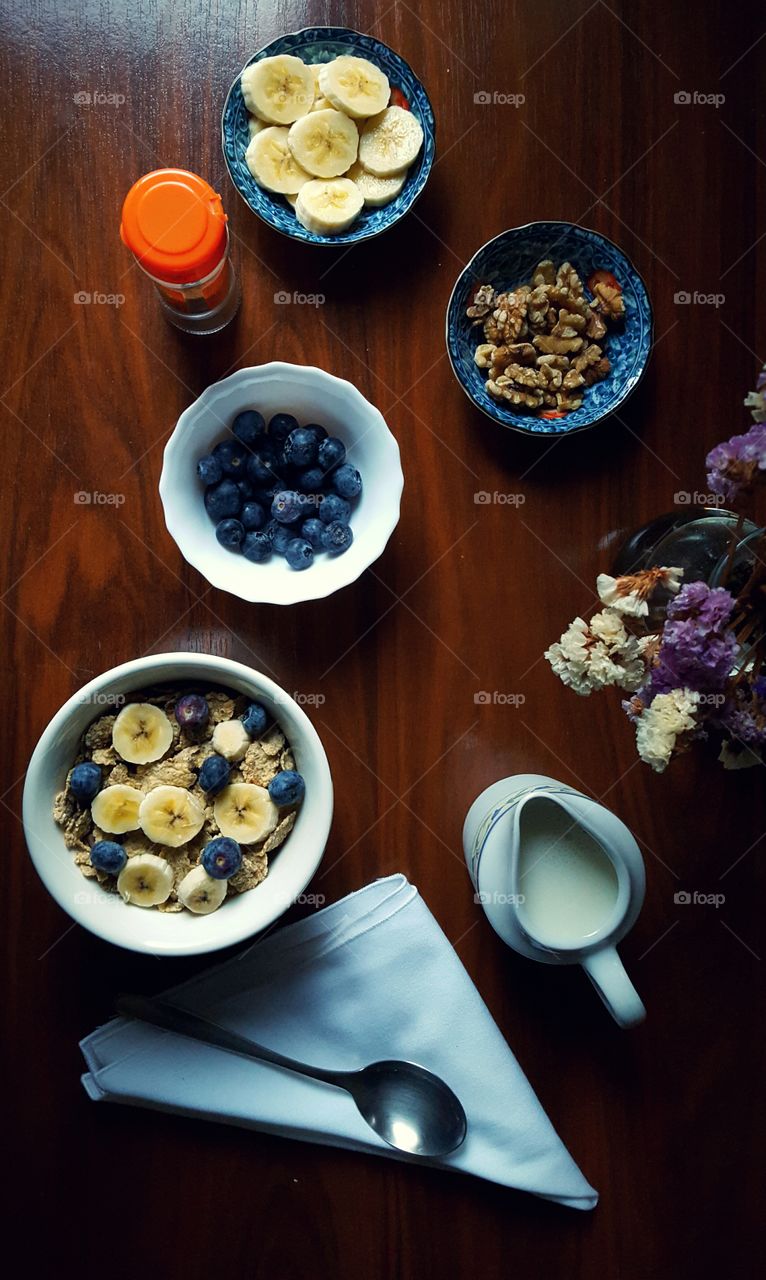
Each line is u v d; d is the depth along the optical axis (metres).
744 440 0.44
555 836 0.58
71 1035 0.63
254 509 0.62
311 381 0.60
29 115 0.64
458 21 0.64
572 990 0.65
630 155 0.65
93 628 0.64
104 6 0.64
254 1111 0.62
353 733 0.64
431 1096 0.63
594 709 0.65
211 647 0.64
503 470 0.65
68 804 0.58
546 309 0.64
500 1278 0.64
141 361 0.64
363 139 0.63
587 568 0.65
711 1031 0.65
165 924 0.58
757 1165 0.65
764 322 0.65
